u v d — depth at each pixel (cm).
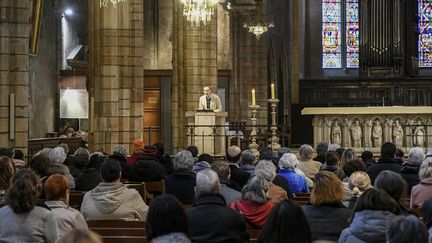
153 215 590
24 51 1938
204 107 2716
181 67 3316
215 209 811
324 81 4906
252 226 909
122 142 2602
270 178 1126
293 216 607
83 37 4212
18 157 1605
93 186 1320
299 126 3962
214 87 3325
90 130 2650
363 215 698
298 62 4978
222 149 2659
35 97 3653
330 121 2602
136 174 1532
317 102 4866
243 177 1354
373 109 2544
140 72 2647
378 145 2591
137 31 2667
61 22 3956
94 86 2623
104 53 2580
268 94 4512
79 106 3797
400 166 1402
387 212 695
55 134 3644
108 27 2578
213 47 3322
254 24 3688
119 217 997
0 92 1912
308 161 1588
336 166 1380
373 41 4997
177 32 3312
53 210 823
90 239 393
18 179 746
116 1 2284
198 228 798
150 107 3797
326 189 809
